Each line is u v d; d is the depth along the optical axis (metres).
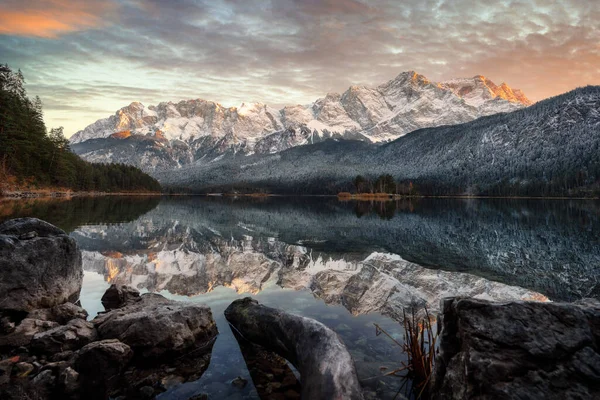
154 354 5.49
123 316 6.10
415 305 7.74
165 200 84.00
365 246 16.50
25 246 7.25
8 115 58.22
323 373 4.21
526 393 3.14
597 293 8.72
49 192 66.62
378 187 141.25
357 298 8.29
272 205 68.56
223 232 21.94
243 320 6.47
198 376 5.02
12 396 4.35
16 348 5.59
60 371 4.86
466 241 18.23
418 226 26.80
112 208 41.06
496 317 3.63
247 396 4.46
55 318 6.79
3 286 6.73
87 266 11.62
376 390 4.36
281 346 5.60
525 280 10.09
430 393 4.07
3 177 55.91
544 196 131.00
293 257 13.67
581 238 19.09
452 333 4.04
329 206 65.50
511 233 21.73
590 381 3.12
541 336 3.42
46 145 71.56
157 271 11.12
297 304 7.77
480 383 3.32
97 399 4.46
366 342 5.68
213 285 9.56
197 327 6.15
